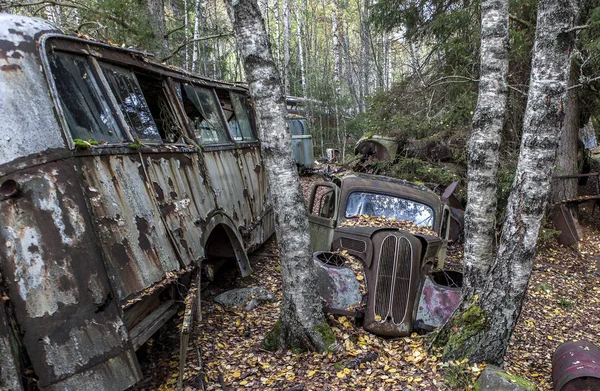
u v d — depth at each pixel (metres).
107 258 2.97
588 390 3.57
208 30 18.78
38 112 2.79
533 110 3.65
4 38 2.83
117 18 10.15
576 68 9.66
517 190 3.80
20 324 2.52
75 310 2.68
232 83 7.18
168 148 4.32
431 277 4.75
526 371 4.64
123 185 3.38
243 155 6.77
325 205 6.97
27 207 2.62
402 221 5.65
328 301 4.53
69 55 3.34
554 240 9.68
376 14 12.12
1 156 2.60
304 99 22.47
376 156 11.88
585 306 6.96
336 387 3.78
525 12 9.92
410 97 11.95
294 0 29.56
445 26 10.58
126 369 2.84
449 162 10.70
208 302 5.93
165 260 3.70
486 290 4.06
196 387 3.88
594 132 17.69
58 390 2.56
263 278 6.91
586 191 13.00
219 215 5.24
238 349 4.60
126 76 4.13
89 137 3.22
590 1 9.07
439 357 4.14
